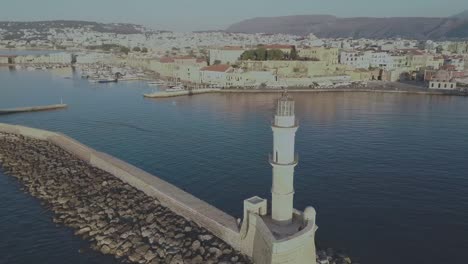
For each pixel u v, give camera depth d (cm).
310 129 10131
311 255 3747
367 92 18262
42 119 11956
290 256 3512
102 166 6875
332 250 4344
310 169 7000
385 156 7769
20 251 4372
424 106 14012
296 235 3538
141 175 6059
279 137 3566
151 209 5178
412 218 5144
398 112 12712
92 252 4325
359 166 7169
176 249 4178
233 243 4206
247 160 7569
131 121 11500
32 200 5678
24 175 6638
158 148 8525
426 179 6512
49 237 4644
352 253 4338
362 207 5466
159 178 6253
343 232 4791
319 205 5538
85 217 5031
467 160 7512
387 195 5862
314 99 16000
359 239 4631
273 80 19750
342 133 9688
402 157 7712
